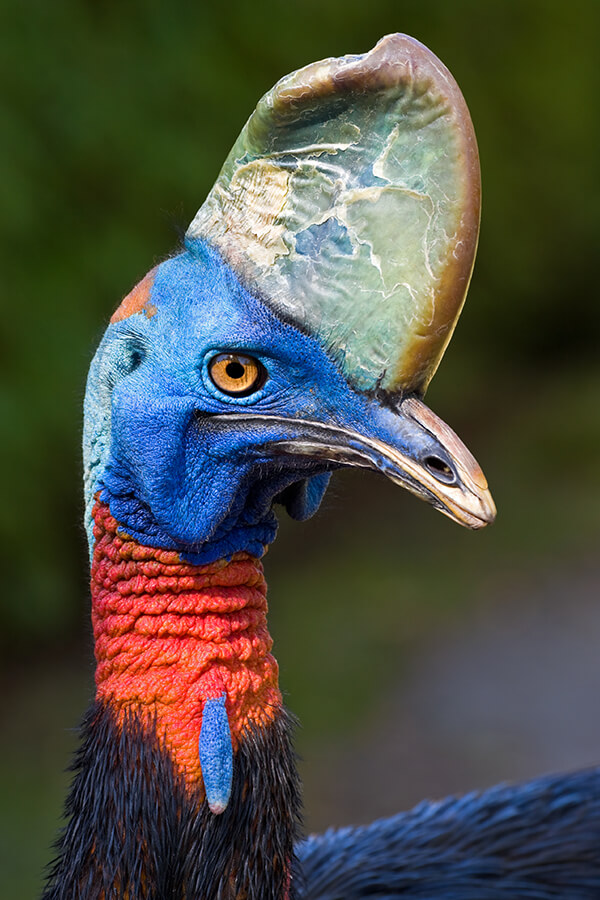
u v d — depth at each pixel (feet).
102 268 59.82
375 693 56.13
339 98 14.76
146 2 64.18
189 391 16.11
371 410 15.30
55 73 57.88
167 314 16.11
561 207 121.29
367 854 24.20
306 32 77.00
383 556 74.13
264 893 16.92
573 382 115.85
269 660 17.63
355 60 14.62
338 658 59.57
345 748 51.24
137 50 62.95
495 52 109.29
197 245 16.02
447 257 14.47
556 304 125.29
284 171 15.31
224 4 70.23
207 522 16.55
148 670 16.83
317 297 15.19
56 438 56.85
